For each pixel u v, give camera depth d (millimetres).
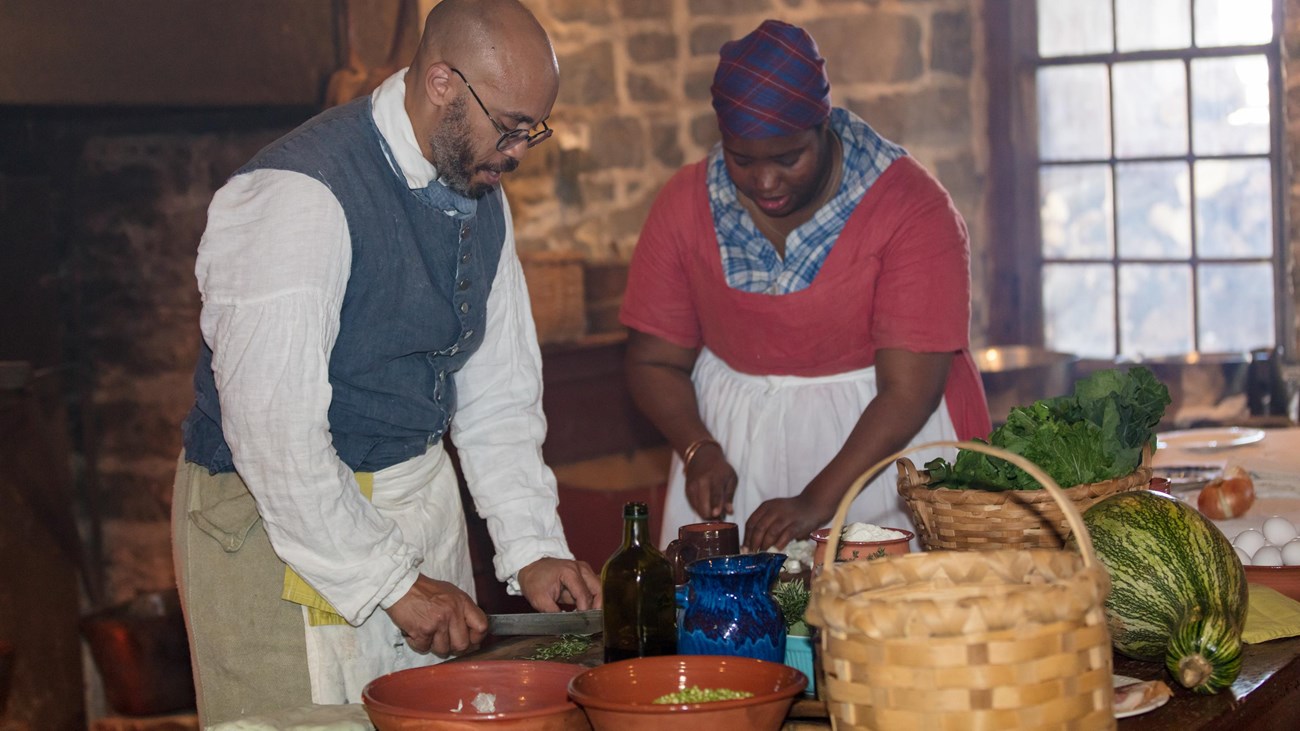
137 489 4559
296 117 4184
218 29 3688
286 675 1809
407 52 4051
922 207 2396
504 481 1997
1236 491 2236
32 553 4207
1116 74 4820
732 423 2568
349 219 1676
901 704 1116
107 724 3635
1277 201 4586
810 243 2422
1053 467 1651
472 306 1877
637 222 5211
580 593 1867
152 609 3916
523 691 1387
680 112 5145
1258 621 1609
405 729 1258
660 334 2650
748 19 5020
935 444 1264
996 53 4895
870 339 2486
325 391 1627
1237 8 4621
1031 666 1102
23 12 3357
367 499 1763
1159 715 1356
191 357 4465
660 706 1173
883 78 4852
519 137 1708
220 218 1649
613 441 4453
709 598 1395
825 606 1158
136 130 4387
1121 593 1478
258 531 1808
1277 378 4227
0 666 3252
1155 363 4664
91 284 4512
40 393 4320
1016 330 5012
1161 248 4832
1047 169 4953
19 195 4328
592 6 5184
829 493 2299
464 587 2008
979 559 1259
